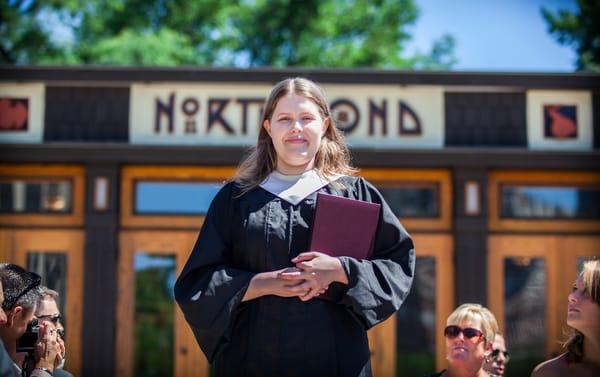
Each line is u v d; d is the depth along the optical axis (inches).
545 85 323.0
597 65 585.3
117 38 609.6
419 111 323.9
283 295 101.0
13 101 323.9
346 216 103.9
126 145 316.5
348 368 104.3
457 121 324.2
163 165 325.1
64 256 323.6
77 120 323.9
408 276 107.0
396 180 326.0
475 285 319.0
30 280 124.9
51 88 324.8
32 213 325.4
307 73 320.2
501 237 326.0
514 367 320.5
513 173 328.8
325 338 103.7
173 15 699.4
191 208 326.3
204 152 317.4
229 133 321.7
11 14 637.9
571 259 326.6
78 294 320.8
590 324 116.0
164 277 323.3
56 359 135.3
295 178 109.9
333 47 698.2
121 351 319.0
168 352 320.5
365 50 702.5
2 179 326.0
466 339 151.5
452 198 325.4
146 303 322.0
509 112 325.7
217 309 102.3
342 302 104.0
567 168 323.9
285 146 108.1
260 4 684.7
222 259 107.3
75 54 652.1
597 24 595.2
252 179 112.0
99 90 324.8
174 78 320.8
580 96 325.7
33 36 641.6
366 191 111.4
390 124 322.3
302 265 100.3
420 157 317.7
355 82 321.1
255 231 105.6
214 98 322.7
